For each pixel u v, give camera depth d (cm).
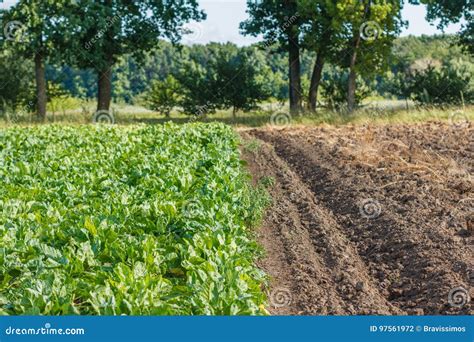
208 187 945
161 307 532
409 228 874
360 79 3581
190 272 616
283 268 784
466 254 764
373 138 1756
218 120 3447
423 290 695
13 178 1063
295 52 3544
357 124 2316
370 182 1188
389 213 966
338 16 2936
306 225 973
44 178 1084
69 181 1036
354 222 965
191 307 552
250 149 1680
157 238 723
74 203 915
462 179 1155
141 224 770
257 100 3697
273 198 1134
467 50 3675
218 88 3622
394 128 2028
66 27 2939
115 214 797
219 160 1209
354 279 743
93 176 1058
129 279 575
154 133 1770
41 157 1305
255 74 3681
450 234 843
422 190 1084
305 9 3081
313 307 666
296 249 849
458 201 1015
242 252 732
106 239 702
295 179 1318
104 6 3059
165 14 3294
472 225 852
